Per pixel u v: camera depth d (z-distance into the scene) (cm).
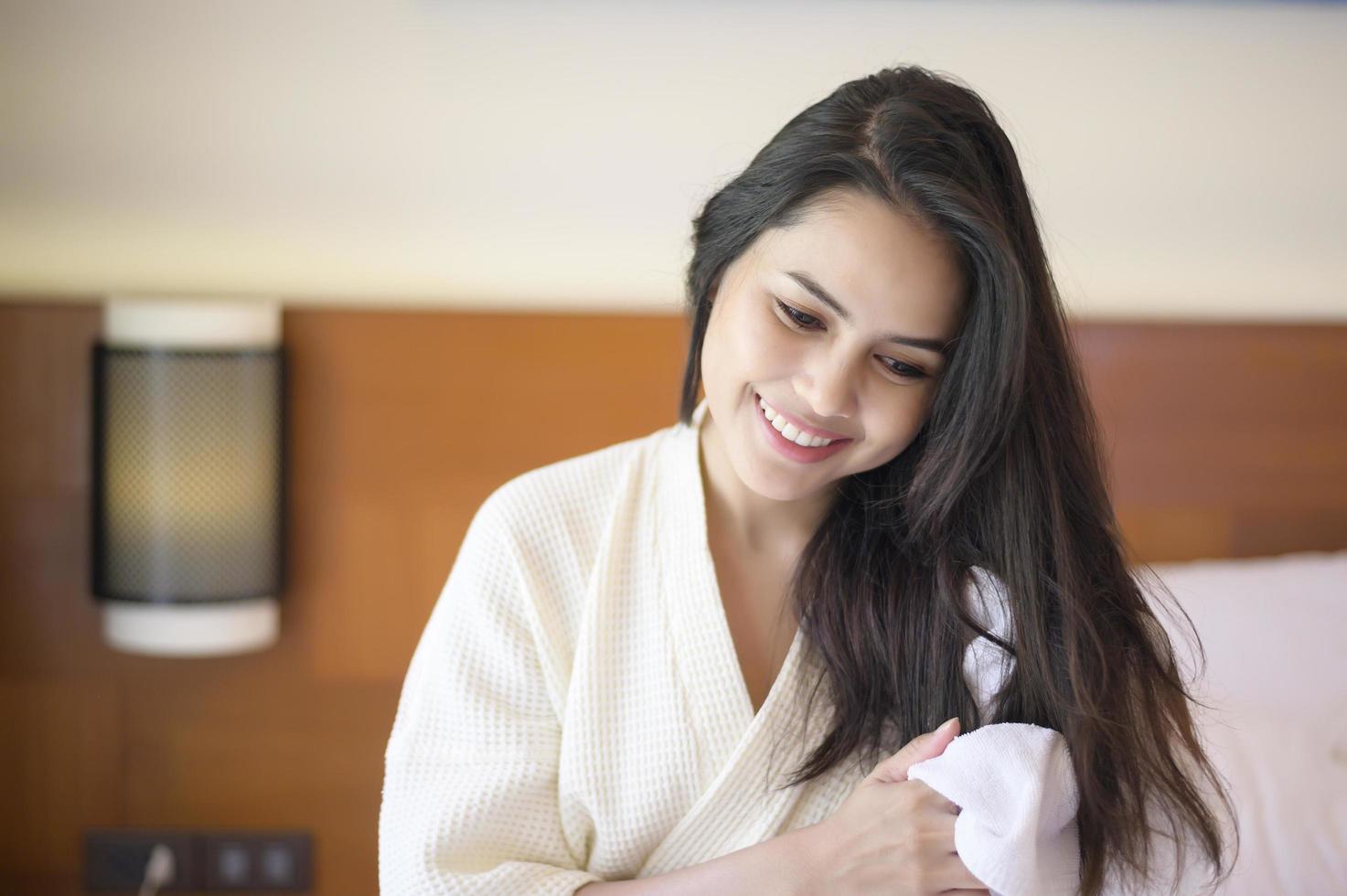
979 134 89
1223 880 101
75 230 178
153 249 180
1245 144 190
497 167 183
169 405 164
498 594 102
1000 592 99
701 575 101
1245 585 172
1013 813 89
